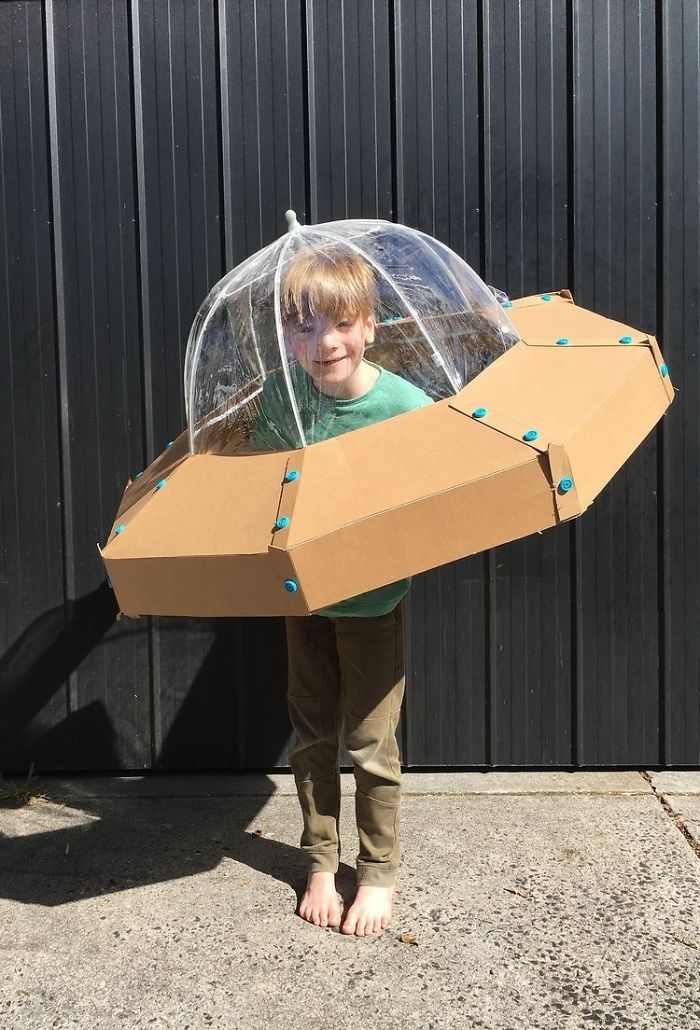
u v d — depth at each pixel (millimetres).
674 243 2992
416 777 3148
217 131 3012
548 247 3004
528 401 1865
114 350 3105
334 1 2951
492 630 3115
